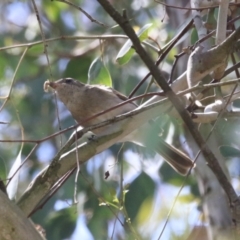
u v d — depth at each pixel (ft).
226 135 26.68
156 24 35.68
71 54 41.50
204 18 29.81
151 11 40.11
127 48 25.20
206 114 22.65
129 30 17.54
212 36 25.25
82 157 22.76
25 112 39.99
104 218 33.83
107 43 38.34
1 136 38.99
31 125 39.45
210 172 26.78
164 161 35.01
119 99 31.65
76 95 31.94
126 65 38.83
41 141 21.04
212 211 26.27
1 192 17.69
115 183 34.12
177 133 32.04
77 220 34.60
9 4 44.39
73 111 32.27
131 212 30.19
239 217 18.45
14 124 39.47
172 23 33.30
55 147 38.86
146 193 30.78
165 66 34.35
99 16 42.80
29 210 21.67
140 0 40.60
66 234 34.42
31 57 41.06
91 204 34.47
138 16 40.40
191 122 18.40
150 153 34.06
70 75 40.83
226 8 22.53
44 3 43.80
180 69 29.94
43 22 43.29
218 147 26.84
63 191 35.27
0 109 24.23
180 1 32.78
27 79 40.88
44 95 40.42
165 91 18.17
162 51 27.58
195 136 18.52
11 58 40.68
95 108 31.45
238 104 29.50
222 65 22.54
